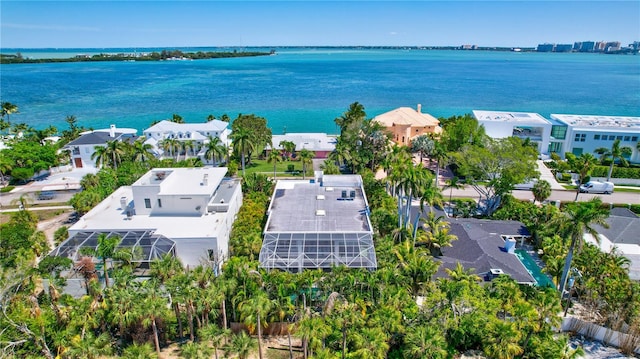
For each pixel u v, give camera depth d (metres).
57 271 44.16
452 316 41.69
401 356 39.44
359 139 95.81
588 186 82.94
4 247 50.19
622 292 43.62
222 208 58.12
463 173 76.25
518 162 69.56
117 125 159.38
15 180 86.81
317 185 71.44
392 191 74.00
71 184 85.50
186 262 51.19
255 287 41.50
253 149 91.50
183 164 84.00
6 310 40.72
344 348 37.31
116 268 44.59
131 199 63.19
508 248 53.72
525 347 39.31
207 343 39.50
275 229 54.75
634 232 58.97
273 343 42.88
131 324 41.09
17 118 171.00
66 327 39.59
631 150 93.12
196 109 191.38
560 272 48.91
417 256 47.41
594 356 41.66
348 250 50.34
